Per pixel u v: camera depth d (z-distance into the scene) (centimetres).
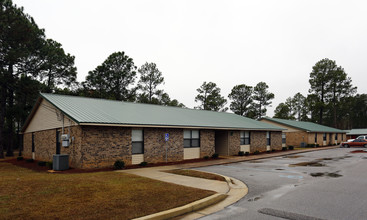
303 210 636
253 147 2689
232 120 2706
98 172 1238
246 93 5700
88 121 1312
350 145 3678
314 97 5794
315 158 2088
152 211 593
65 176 1068
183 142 1909
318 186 934
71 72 3575
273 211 631
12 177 1044
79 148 1336
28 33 2541
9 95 2916
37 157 1966
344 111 8525
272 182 1031
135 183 923
